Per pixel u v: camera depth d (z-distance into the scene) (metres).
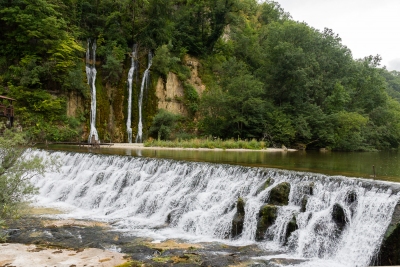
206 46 57.25
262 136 42.97
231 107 43.41
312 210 12.29
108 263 9.34
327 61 52.00
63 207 17.70
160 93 48.00
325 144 43.28
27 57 38.41
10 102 35.44
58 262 9.19
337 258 10.82
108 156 22.30
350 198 12.08
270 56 49.72
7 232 12.33
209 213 14.20
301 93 46.34
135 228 13.80
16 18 37.72
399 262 9.73
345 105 51.97
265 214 12.56
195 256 10.36
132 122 45.62
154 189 17.38
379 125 53.78
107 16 47.94
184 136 44.03
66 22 41.66
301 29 49.97
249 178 15.71
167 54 48.56
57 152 25.36
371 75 56.59
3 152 11.26
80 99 42.09
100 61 46.12
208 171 17.23
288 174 14.54
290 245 11.45
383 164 22.14
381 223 10.66
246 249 11.37
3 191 10.93
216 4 55.50
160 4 50.34
